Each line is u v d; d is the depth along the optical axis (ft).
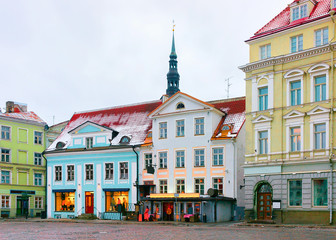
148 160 161.99
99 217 167.12
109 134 173.17
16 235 95.09
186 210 138.51
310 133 114.73
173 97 157.38
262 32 128.36
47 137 214.07
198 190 148.97
